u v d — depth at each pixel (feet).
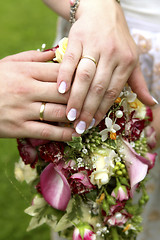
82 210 1.83
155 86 2.38
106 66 1.67
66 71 1.64
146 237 2.89
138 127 1.86
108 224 1.84
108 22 1.78
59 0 2.00
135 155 1.82
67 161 1.76
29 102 1.67
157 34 2.33
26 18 8.34
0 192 4.13
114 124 1.75
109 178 1.79
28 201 1.94
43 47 1.87
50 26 8.00
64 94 1.65
